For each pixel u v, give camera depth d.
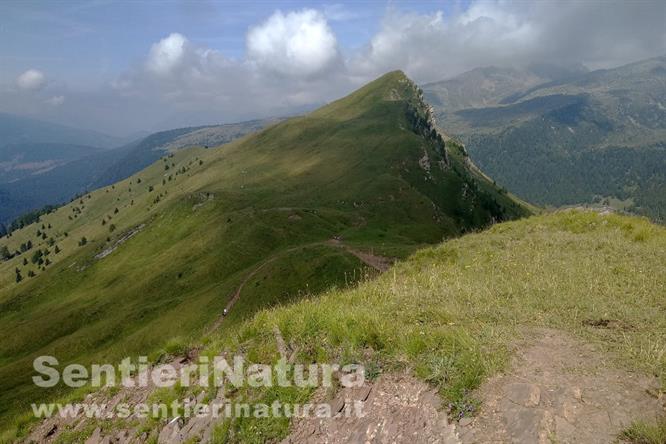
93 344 95.06
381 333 9.64
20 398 71.06
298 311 12.52
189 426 10.25
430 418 7.40
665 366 7.21
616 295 10.73
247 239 120.94
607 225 18.83
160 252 143.38
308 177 190.00
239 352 11.53
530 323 9.48
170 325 87.00
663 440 5.82
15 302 142.75
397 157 196.00
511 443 6.46
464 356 8.12
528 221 22.48
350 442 7.82
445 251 19.16
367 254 89.56
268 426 8.88
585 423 6.45
